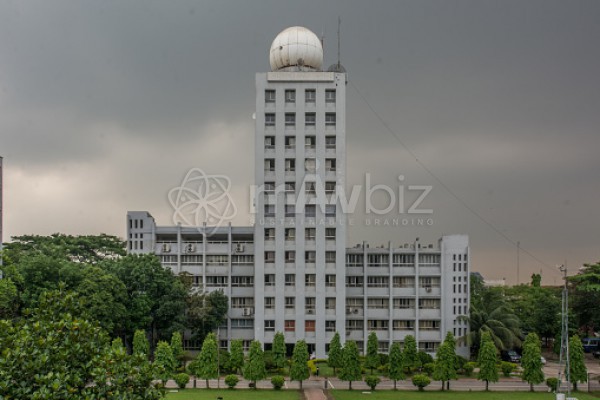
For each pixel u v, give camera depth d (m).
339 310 86.19
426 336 90.75
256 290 86.69
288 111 88.19
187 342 90.56
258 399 58.94
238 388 65.75
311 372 76.06
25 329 27.88
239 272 94.56
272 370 74.56
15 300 68.25
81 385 26.58
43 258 73.69
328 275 87.06
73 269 75.06
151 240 95.88
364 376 73.38
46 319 29.36
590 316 99.38
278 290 86.31
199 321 86.38
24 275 70.75
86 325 28.80
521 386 69.88
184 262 95.38
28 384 25.28
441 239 92.25
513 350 92.50
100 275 75.44
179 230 95.50
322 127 88.00
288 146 88.06
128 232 96.44
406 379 73.19
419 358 78.94
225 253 95.06
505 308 88.31
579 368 66.62
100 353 28.53
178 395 60.75
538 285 133.12
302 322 86.06
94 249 115.69
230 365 71.38
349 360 65.62
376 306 91.88
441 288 91.00
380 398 60.78
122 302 77.88
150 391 28.27
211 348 65.62
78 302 31.64
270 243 87.38
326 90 88.56
